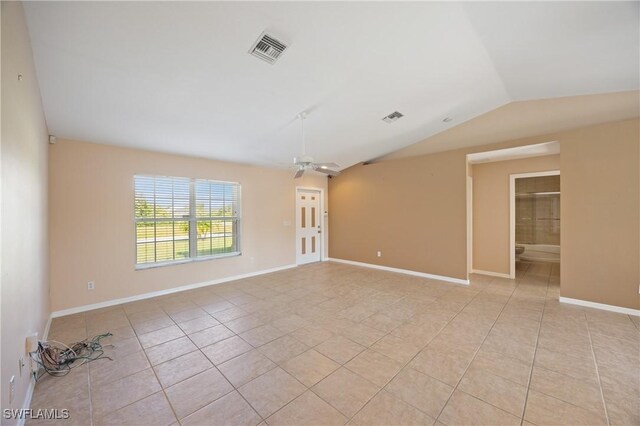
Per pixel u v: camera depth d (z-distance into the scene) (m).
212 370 2.24
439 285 4.70
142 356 2.46
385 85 3.21
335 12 2.05
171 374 2.19
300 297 4.10
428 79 3.20
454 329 2.98
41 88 2.45
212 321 3.23
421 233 5.29
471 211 5.48
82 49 2.08
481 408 1.80
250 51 2.34
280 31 2.18
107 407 1.83
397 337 2.80
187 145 4.06
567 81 3.29
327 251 7.09
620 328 2.95
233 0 1.85
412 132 4.85
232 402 1.87
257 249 5.52
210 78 2.62
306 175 6.55
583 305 3.62
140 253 4.07
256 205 5.50
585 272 3.60
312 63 2.62
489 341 2.71
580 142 3.61
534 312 3.44
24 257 1.79
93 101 2.76
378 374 2.18
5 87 1.34
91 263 3.60
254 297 4.11
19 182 1.65
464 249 4.75
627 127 3.31
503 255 5.23
